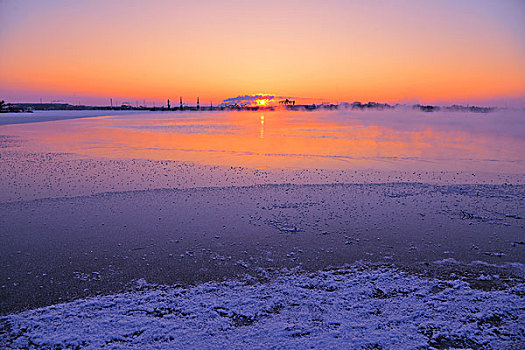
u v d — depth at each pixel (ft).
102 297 10.68
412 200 22.00
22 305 10.25
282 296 10.79
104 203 20.90
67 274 12.17
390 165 36.09
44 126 100.22
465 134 80.02
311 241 15.33
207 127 103.40
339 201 21.70
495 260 13.48
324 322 9.40
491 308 10.12
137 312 9.89
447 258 13.67
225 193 23.47
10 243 14.79
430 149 50.49
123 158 39.88
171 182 26.91
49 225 17.02
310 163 37.19
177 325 9.25
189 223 17.47
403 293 11.03
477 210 19.92
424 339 8.73
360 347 8.39
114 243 14.90
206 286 11.41
